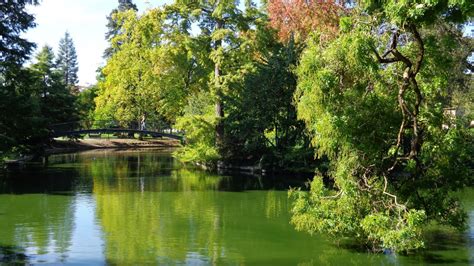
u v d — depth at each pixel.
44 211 14.91
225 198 17.69
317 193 10.64
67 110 43.28
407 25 8.46
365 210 10.09
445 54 9.96
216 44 30.59
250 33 29.48
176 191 19.25
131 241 11.55
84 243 11.31
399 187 10.50
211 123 29.20
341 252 10.60
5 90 26.27
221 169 28.16
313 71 9.85
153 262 9.91
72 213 14.66
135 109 51.03
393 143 10.38
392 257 10.12
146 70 39.75
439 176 10.38
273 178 23.95
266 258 10.23
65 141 46.75
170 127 57.34
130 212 14.93
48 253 10.48
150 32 30.98
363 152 10.19
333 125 9.69
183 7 30.11
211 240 11.67
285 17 25.06
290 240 11.69
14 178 22.66
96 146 48.41
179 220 13.89
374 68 8.96
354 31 9.34
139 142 52.91
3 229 12.61
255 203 16.72
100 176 23.94
